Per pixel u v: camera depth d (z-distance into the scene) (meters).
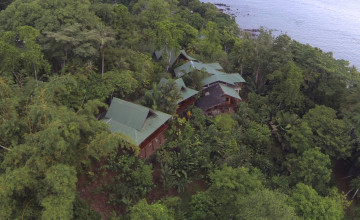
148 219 21.98
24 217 17.88
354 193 37.81
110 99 35.56
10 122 20.36
